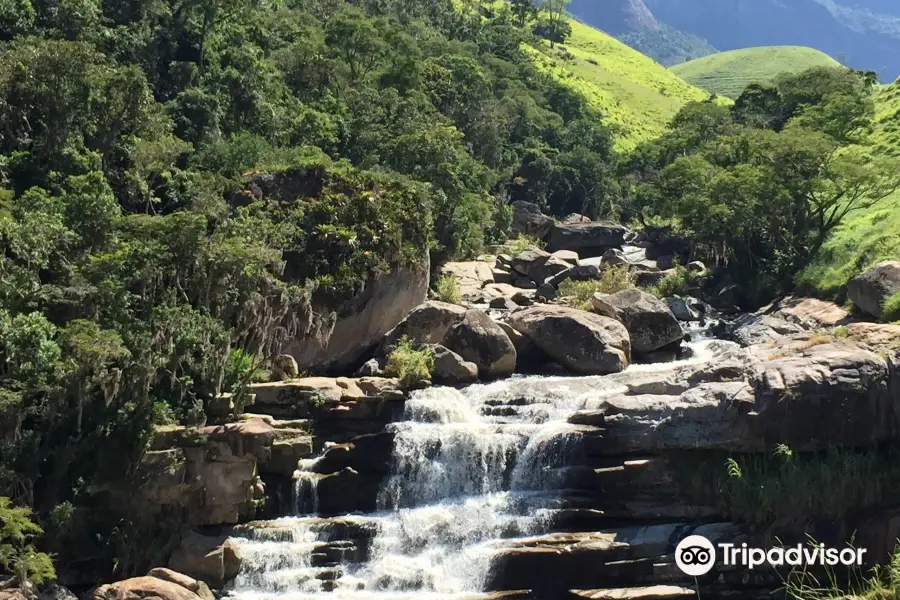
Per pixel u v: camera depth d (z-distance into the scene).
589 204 126.19
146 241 40.56
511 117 126.50
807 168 63.59
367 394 39.75
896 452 34.84
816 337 39.09
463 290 62.56
